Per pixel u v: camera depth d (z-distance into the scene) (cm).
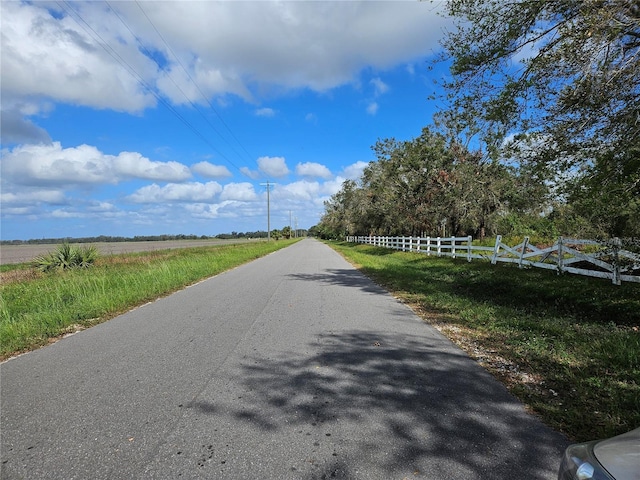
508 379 451
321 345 596
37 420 366
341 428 342
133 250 4141
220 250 3566
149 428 347
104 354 570
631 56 677
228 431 340
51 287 1194
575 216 1330
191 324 749
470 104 945
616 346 522
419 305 912
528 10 799
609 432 326
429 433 331
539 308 800
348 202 6112
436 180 2650
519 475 272
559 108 775
